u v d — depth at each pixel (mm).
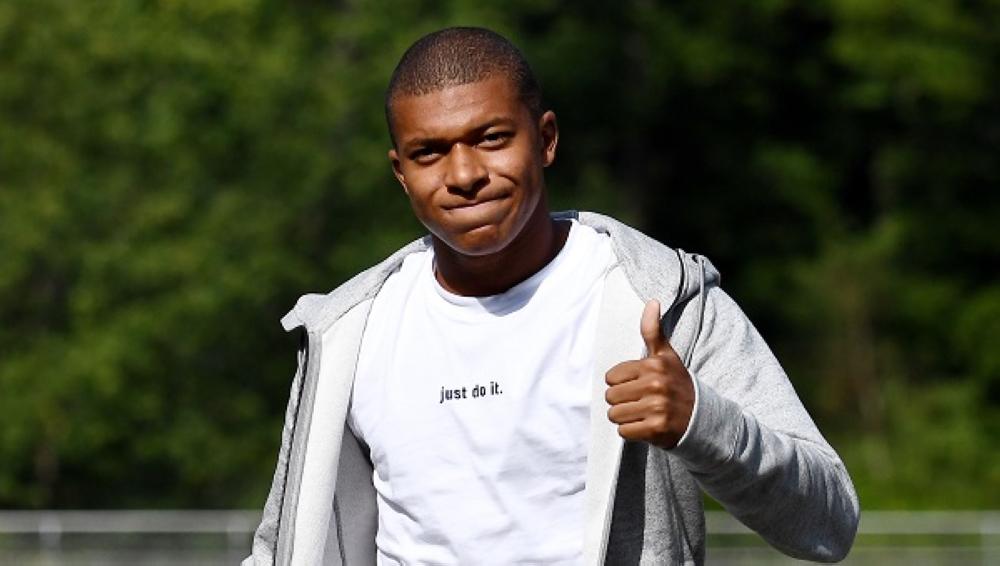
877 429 81188
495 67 8312
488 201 8297
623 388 7430
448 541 8531
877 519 52781
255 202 68688
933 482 77250
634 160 89812
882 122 89875
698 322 8391
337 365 9031
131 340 66125
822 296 84312
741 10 87812
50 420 66625
